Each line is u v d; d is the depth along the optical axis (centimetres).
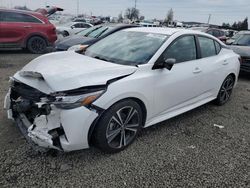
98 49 399
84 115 266
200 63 416
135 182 268
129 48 372
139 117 330
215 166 305
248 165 312
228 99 545
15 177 261
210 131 398
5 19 948
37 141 268
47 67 305
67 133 264
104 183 263
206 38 450
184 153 328
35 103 277
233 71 507
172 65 331
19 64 809
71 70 288
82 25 1792
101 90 278
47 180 261
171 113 385
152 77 329
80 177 268
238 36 909
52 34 1059
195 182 274
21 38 986
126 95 297
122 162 299
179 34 389
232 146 356
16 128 354
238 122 442
